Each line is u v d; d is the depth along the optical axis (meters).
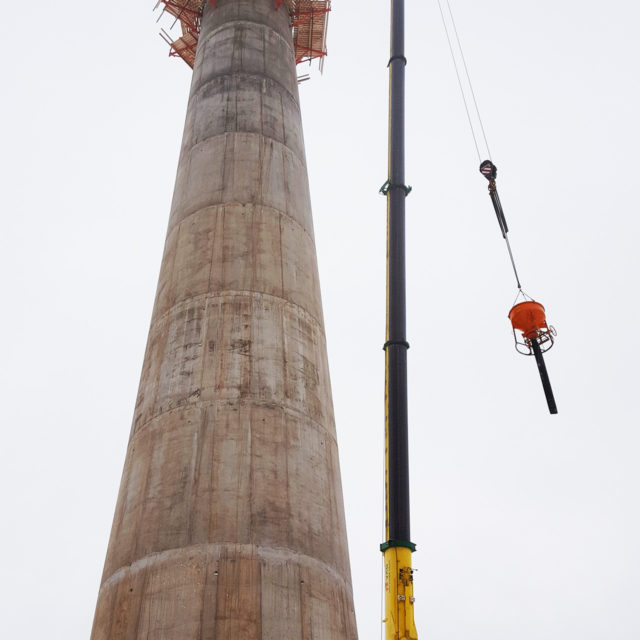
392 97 20.52
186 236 17.03
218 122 19.00
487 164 20.69
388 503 14.99
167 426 14.42
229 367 14.82
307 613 12.84
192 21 25.17
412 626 13.86
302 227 17.77
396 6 22.03
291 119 19.84
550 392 16.14
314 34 26.69
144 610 12.60
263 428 14.27
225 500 13.34
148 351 16.11
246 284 15.97
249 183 17.61
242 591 12.55
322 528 13.94
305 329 16.12
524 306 16.59
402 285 17.34
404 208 18.47
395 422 15.70
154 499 13.68
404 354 16.48
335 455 15.39
